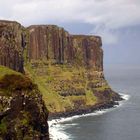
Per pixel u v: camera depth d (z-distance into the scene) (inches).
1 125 5944.9
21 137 6058.1
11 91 6250.0
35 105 6402.6
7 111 6053.2
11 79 6417.3
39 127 6451.8
